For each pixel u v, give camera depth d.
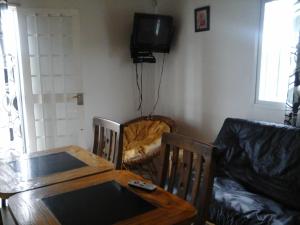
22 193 1.36
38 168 1.71
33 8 3.21
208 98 3.42
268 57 2.78
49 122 3.48
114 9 3.71
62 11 3.34
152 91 4.18
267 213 1.76
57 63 3.42
